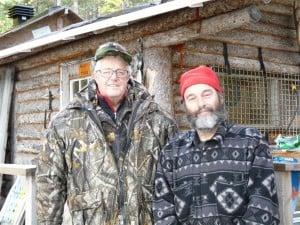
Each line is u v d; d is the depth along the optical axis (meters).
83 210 2.85
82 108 2.92
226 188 2.39
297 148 4.29
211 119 2.48
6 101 7.98
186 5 3.95
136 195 2.82
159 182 2.61
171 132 2.96
